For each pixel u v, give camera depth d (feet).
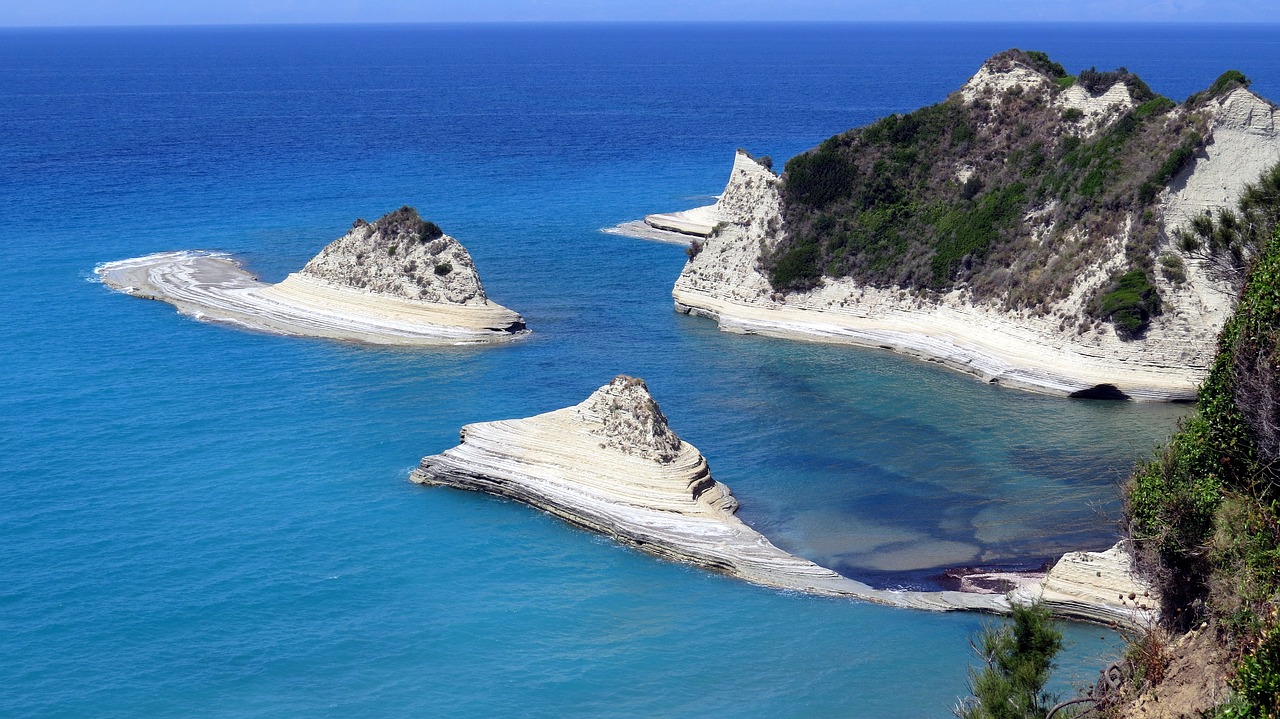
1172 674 95.61
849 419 234.38
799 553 175.94
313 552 172.45
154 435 217.15
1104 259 259.60
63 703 134.72
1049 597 154.92
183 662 143.64
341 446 213.46
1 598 156.46
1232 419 105.60
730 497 192.44
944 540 179.83
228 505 187.42
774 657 147.84
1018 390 256.11
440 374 257.75
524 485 189.88
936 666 145.59
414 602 159.43
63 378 250.57
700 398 246.06
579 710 136.46
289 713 134.41
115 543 173.27
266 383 249.75
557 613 157.58
